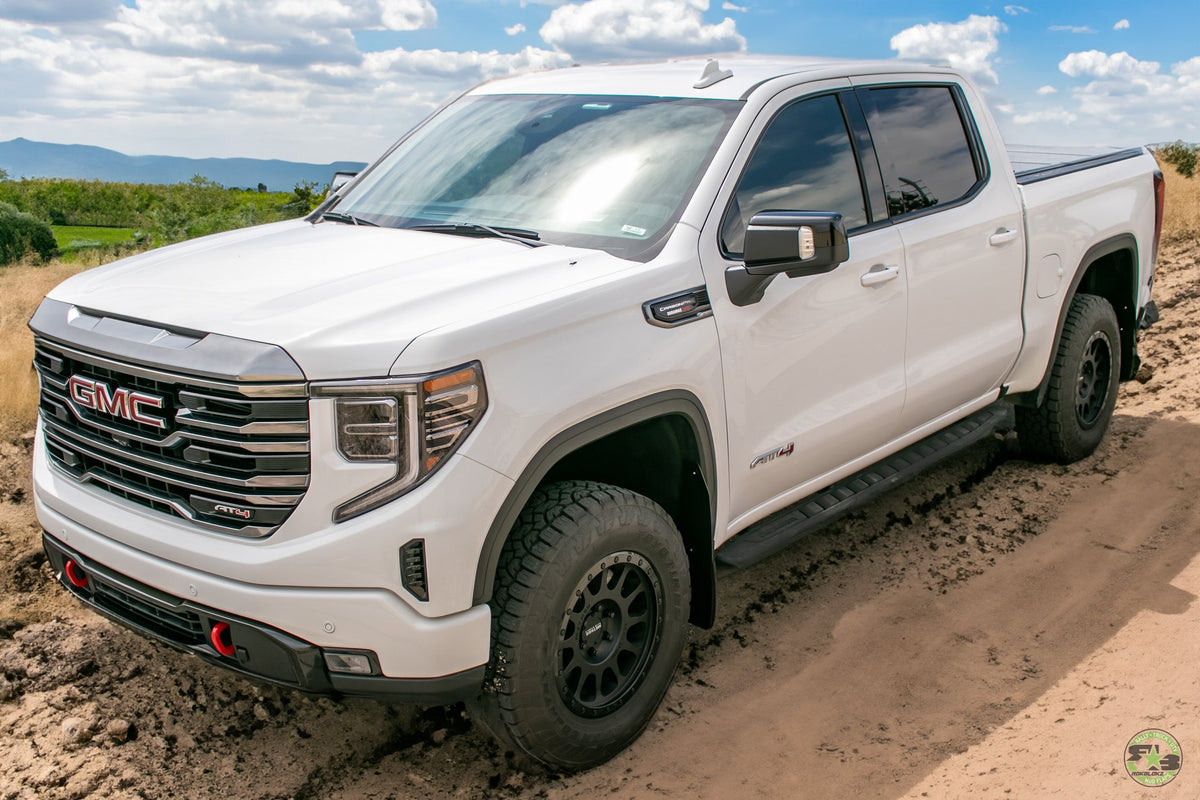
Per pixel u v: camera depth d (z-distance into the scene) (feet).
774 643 12.49
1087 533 15.29
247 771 10.04
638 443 10.65
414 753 10.44
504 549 9.08
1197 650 11.68
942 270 13.50
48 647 11.85
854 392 12.46
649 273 9.85
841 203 12.23
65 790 9.61
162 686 11.28
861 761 10.10
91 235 212.43
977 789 9.49
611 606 9.82
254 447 8.16
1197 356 23.70
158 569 8.86
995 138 15.11
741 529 11.66
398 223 11.86
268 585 8.33
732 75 12.28
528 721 9.12
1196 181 50.44
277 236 11.68
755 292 10.60
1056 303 16.08
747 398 10.89
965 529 15.62
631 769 10.07
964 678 11.57
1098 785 9.34
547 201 11.32
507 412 8.50
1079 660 11.76
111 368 8.91
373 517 8.15
